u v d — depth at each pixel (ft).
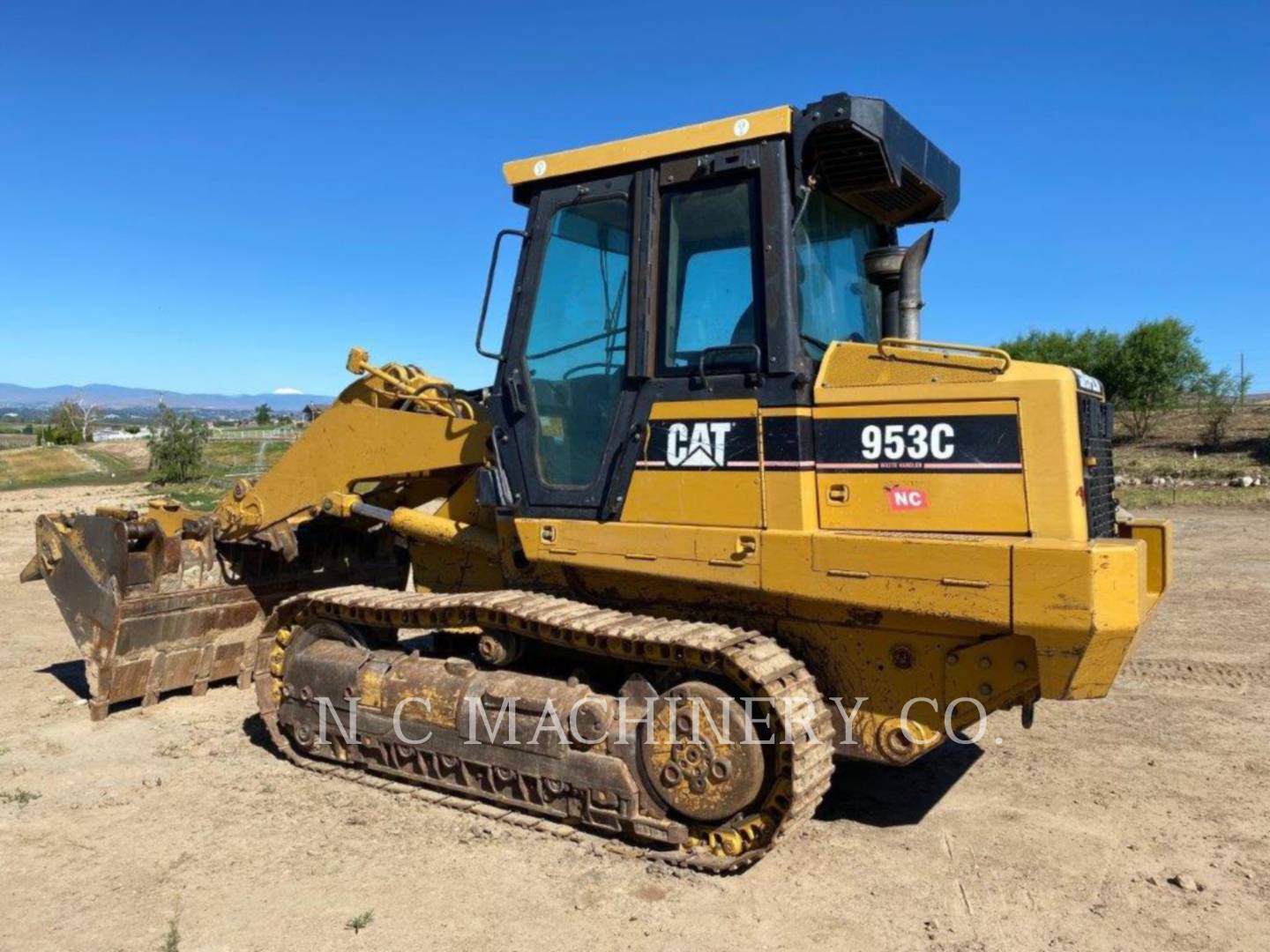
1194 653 26.45
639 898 13.30
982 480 12.99
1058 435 12.66
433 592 20.18
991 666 13.46
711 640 13.67
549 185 16.60
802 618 14.52
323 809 16.35
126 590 20.95
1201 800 16.69
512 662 16.57
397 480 20.72
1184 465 83.25
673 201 15.15
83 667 25.99
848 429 13.78
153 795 17.02
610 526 15.24
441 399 18.90
